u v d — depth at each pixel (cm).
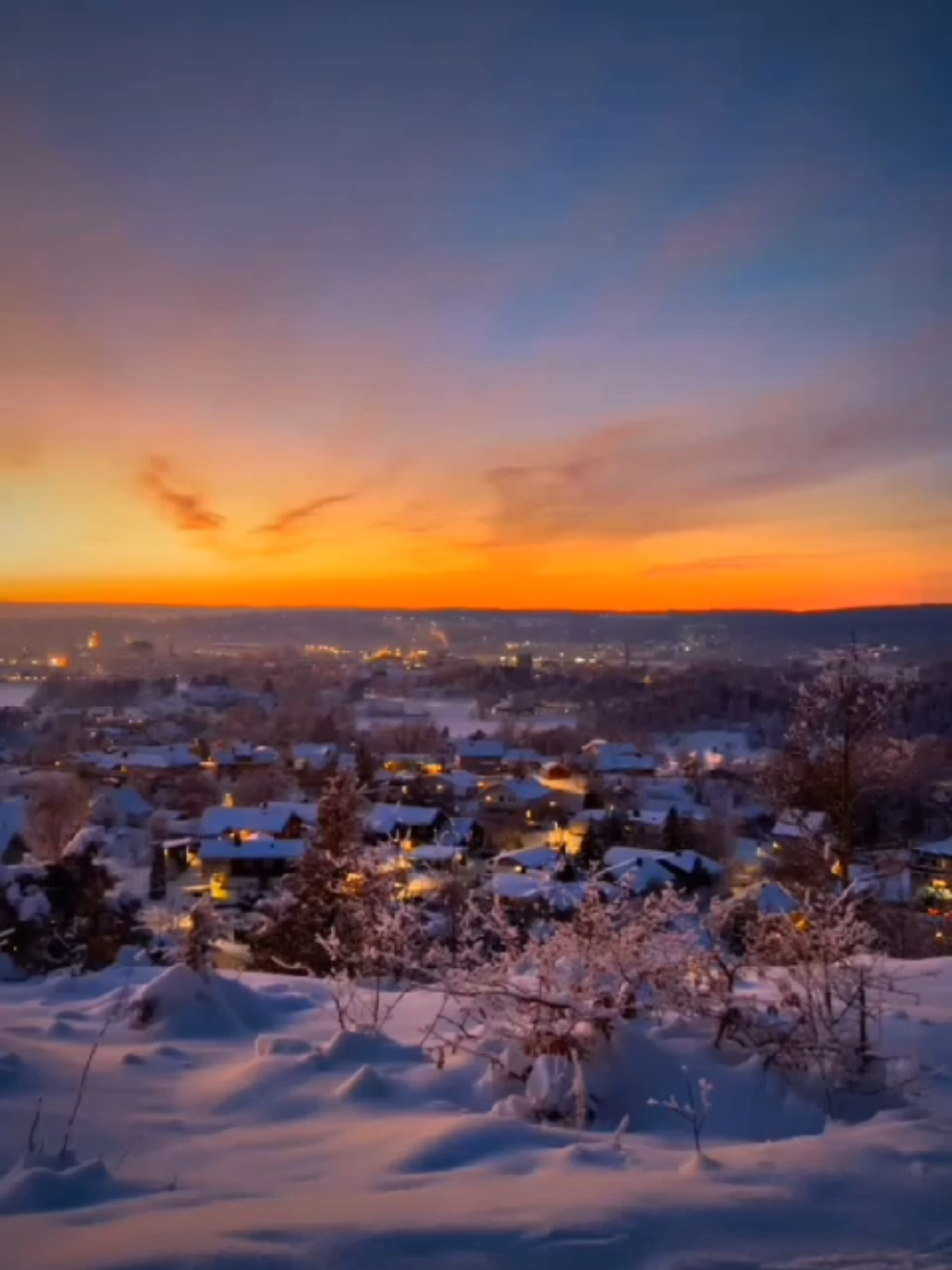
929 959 884
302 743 9388
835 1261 268
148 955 1328
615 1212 289
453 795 6053
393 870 766
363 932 706
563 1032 477
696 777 6656
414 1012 635
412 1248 257
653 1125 427
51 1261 239
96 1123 378
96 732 10169
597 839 3881
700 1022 544
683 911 573
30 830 4578
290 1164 341
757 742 8888
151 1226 266
